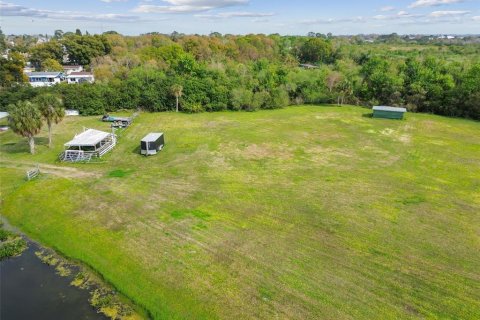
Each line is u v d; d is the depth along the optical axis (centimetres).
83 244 2181
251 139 4409
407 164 3584
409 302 1689
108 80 6681
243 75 6869
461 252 2100
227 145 4159
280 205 2678
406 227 2375
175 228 2347
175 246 2136
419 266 1964
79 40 11281
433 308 1652
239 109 6231
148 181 3122
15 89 5881
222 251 2084
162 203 2709
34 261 2058
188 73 6756
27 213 2583
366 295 1733
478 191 2952
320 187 3012
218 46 11106
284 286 1791
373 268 1942
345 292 1752
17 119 3550
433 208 2647
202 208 2631
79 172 3319
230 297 1712
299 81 6925
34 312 1642
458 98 5762
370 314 1608
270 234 2275
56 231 2344
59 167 3438
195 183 3088
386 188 3000
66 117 5634
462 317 1600
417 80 6350
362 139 4459
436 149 4072
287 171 3378
